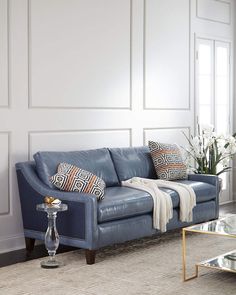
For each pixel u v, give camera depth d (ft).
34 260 21.68
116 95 27.30
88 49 25.94
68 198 21.48
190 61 31.37
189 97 31.42
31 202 22.82
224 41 33.58
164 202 23.66
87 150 24.86
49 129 24.49
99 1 26.35
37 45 23.97
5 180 23.11
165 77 29.86
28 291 18.33
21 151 23.53
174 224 24.54
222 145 28.63
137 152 26.73
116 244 23.90
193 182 26.32
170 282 19.15
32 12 23.75
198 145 28.99
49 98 24.47
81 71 25.70
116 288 18.60
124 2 27.53
